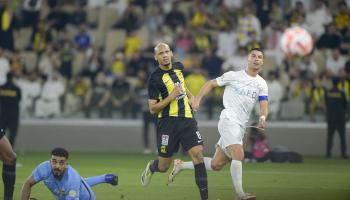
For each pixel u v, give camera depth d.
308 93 58.78
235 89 28.31
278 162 49.62
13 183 25.80
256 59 28.16
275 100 58.28
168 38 62.62
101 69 61.53
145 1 69.06
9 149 25.48
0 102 50.78
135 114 60.16
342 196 30.72
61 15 67.38
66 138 59.97
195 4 67.19
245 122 28.55
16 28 67.12
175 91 26.83
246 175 39.97
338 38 62.25
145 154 56.72
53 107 59.88
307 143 58.59
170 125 27.41
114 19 69.50
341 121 54.72
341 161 51.41
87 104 60.12
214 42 62.75
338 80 54.66
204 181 26.94
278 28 63.78
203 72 59.69
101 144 60.06
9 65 59.19
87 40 64.62
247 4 66.00
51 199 29.14
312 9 66.00
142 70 60.16
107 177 25.11
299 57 60.28
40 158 51.41
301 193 31.70
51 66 62.31
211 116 59.09
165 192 31.77
